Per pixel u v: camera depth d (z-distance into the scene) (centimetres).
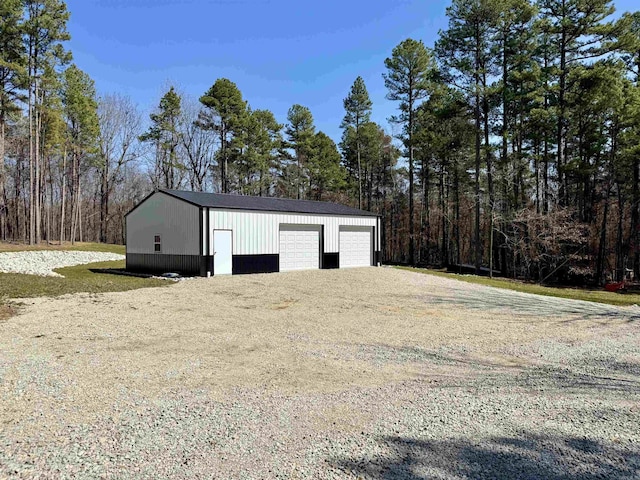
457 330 718
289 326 717
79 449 280
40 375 438
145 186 4241
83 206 4156
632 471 263
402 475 255
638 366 517
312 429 320
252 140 3391
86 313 799
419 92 2609
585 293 1486
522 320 830
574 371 493
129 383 419
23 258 2050
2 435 299
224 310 857
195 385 417
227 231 1516
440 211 3028
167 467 260
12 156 3061
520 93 2036
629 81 1970
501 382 446
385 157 3625
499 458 279
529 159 2181
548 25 1900
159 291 1120
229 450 284
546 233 1958
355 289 1191
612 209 2484
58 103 2719
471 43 2002
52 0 2388
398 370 485
